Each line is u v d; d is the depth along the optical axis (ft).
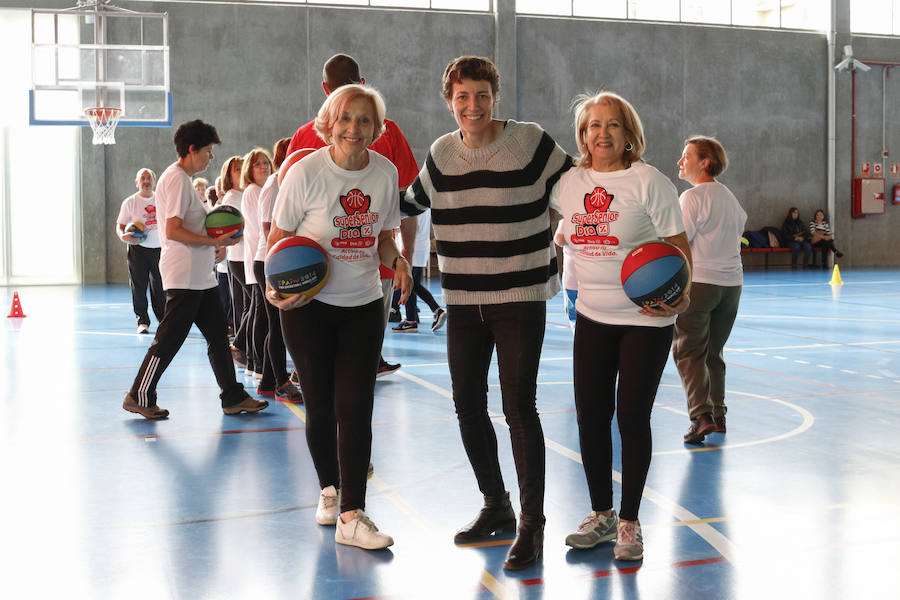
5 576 10.36
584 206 10.88
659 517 12.47
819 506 12.92
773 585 10.14
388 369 23.61
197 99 58.18
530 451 10.96
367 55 60.64
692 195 16.22
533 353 11.02
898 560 10.88
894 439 16.84
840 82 69.72
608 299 11.00
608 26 65.00
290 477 14.49
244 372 25.09
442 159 11.03
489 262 10.91
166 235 18.28
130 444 16.61
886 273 63.21
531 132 10.96
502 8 62.28
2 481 14.19
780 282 55.88
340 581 10.25
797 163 69.67
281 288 11.14
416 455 15.76
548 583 10.21
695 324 16.53
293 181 11.25
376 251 11.81
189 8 57.67
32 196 56.59
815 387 22.18
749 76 68.18
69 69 42.11
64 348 29.27
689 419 18.21
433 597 9.82
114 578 10.30
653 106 66.18
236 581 10.23
